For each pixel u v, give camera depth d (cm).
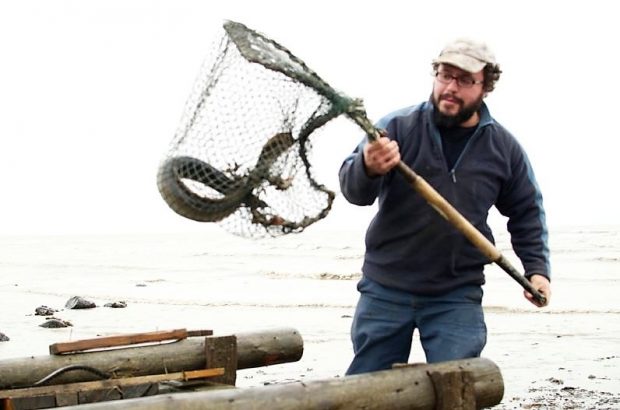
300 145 430
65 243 8838
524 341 1284
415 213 478
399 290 489
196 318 1617
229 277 2925
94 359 527
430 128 473
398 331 491
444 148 478
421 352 1116
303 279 2781
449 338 480
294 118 426
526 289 479
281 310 1753
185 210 412
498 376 480
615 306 1806
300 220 435
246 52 414
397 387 441
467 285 489
